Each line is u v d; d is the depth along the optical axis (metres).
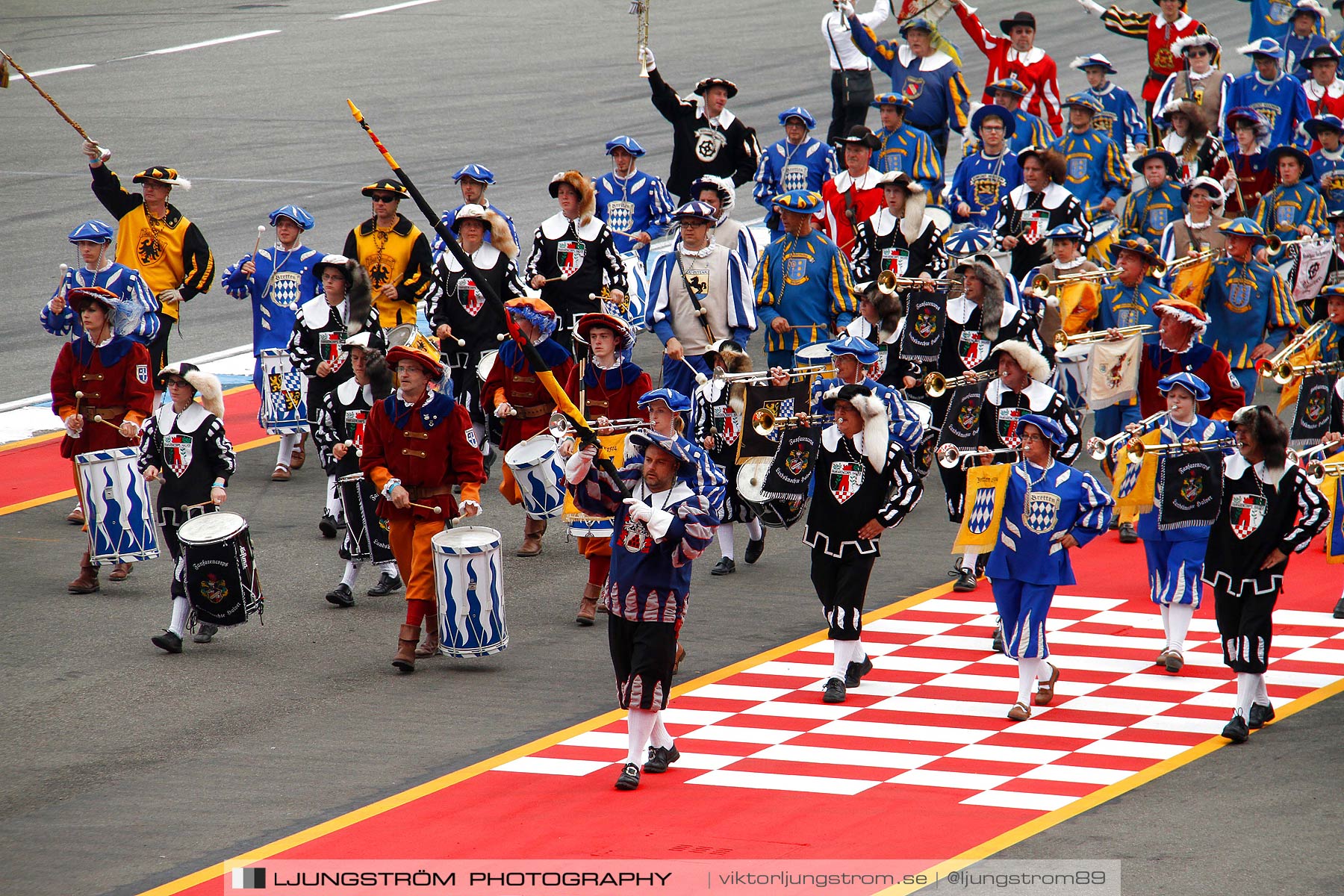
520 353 51.50
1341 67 102.50
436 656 46.97
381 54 140.50
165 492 48.44
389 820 36.28
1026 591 41.88
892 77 88.69
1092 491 41.22
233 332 81.38
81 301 52.09
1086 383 53.12
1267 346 58.50
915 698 43.62
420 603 45.66
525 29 149.62
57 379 52.81
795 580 53.25
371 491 49.56
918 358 54.91
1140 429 45.25
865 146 67.88
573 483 38.50
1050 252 64.75
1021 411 46.25
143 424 52.31
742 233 59.41
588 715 42.66
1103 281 59.75
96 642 47.84
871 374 55.25
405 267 63.03
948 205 79.94
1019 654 41.91
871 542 43.16
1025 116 84.62
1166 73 101.62
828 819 36.00
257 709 43.03
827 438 43.47
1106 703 43.12
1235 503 39.91
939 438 50.66
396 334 45.22
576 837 35.22
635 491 38.59
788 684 44.62
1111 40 134.75
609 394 50.25
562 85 127.19
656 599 37.97
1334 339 53.06
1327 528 55.25
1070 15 144.25
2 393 72.06
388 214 63.16
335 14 158.75
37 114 120.25
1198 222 64.44
